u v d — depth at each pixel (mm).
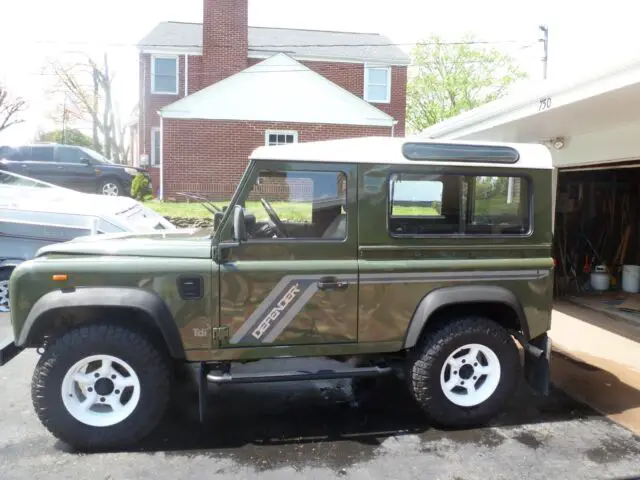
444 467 3574
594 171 9242
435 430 4129
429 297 3984
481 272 4070
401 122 22953
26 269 3611
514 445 3891
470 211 4121
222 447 3820
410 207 4016
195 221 12203
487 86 34031
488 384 4156
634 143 6844
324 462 3627
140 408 3730
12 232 7223
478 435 4051
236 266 3752
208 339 3752
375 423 4242
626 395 4812
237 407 4504
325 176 3910
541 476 3471
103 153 36969
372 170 3930
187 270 3695
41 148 15102
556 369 5461
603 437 4023
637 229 9398
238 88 18047
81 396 3803
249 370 3971
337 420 4293
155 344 3854
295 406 4551
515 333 4246
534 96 6020
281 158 3857
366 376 3971
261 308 3791
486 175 4102
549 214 4211
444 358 4043
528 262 4148
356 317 3922
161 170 17797
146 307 3596
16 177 8555
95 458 3654
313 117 18531
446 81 33812
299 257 3848
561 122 6793
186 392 4789
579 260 9289
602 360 5719
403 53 23281
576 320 7383
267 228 3896
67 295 3572
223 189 18078
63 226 7258
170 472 3479
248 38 23141
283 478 3422
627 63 4500
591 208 9305
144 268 3660
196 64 21844
